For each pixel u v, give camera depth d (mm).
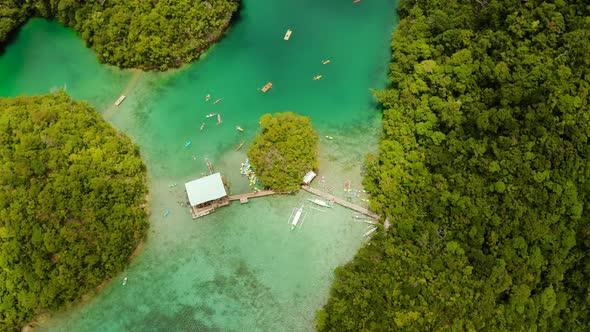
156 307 76688
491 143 75812
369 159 81812
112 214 76188
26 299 72188
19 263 72438
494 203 72188
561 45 80562
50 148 78812
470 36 86625
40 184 75062
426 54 87750
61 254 73312
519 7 85188
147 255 79875
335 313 70750
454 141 78188
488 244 70688
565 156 72750
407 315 66750
